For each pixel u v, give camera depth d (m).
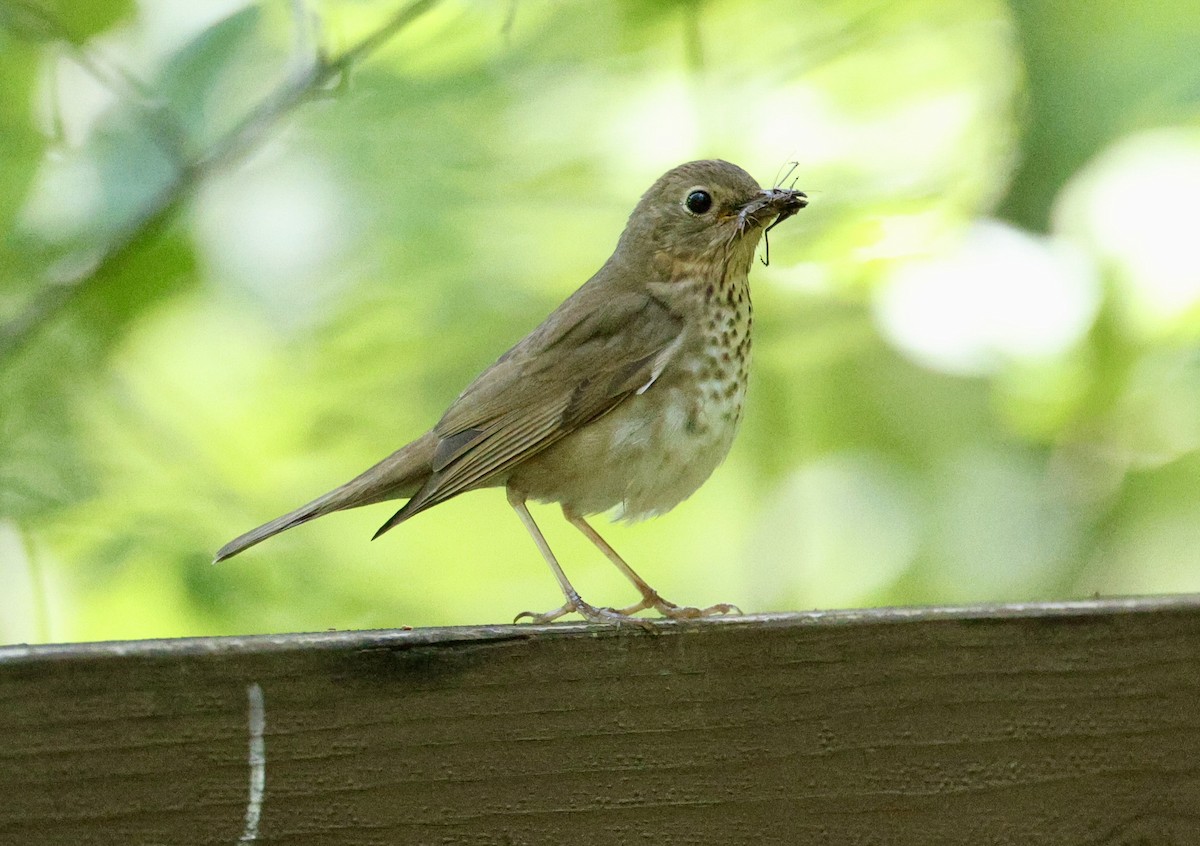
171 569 11.15
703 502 15.34
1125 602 6.25
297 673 5.52
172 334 12.93
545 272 12.86
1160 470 14.27
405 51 12.25
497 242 12.73
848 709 5.99
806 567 14.44
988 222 12.68
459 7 12.26
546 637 5.80
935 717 6.03
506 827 5.70
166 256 11.54
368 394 12.99
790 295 12.20
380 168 12.34
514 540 15.29
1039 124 13.54
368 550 13.99
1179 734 6.13
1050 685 6.09
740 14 13.15
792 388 13.95
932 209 11.41
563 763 5.77
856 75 13.36
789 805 5.93
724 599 14.97
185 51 10.97
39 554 10.78
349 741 5.56
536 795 5.73
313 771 5.51
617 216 12.76
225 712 5.43
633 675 5.86
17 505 10.74
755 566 14.49
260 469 12.48
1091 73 13.58
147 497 11.44
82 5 11.15
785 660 5.98
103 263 10.80
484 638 5.74
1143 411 13.74
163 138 10.84
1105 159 13.01
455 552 15.22
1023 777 6.05
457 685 5.68
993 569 15.08
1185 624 6.17
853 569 15.38
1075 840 6.05
